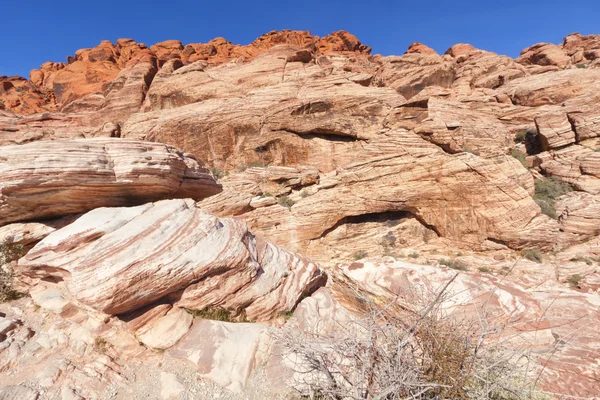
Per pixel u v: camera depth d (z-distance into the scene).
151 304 5.16
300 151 22.22
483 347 3.25
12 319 4.80
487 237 15.95
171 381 4.19
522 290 6.86
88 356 4.38
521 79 25.88
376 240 18.08
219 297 5.62
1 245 5.66
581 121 18.69
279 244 18.05
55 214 6.34
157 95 26.70
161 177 6.97
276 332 5.35
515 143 22.16
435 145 18.06
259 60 27.25
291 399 4.08
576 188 17.23
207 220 6.08
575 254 14.27
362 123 21.36
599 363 5.07
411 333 3.18
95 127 28.05
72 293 4.59
